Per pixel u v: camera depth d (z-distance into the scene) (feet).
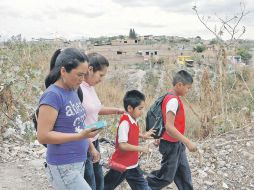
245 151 19.44
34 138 19.44
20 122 20.36
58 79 9.02
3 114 19.66
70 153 9.07
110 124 21.56
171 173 13.32
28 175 15.80
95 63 11.08
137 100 12.00
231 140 21.16
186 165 13.76
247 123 23.77
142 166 17.51
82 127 9.46
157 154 18.86
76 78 8.85
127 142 12.10
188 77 12.94
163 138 13.16
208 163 18.22
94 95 11.43
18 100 20.49
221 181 16.75
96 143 11.74
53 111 8.70
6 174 15.69
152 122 13.16
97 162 11.89
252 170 17.75
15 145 18.67
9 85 19.38
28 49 31.60
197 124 24.13
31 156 17.69
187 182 13.79
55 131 8.91
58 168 9.08
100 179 12.03
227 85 26.30
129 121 12.12
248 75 31.04
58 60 8.94
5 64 20.99
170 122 12.70
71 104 9.07
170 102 12.72
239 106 25.39
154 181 13.47
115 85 40.32
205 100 23.39
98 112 11.81
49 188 14.98
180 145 13.35
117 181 12.35
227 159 18.70
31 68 21.86
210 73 24.75
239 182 16.83
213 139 21.52
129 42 118.73
